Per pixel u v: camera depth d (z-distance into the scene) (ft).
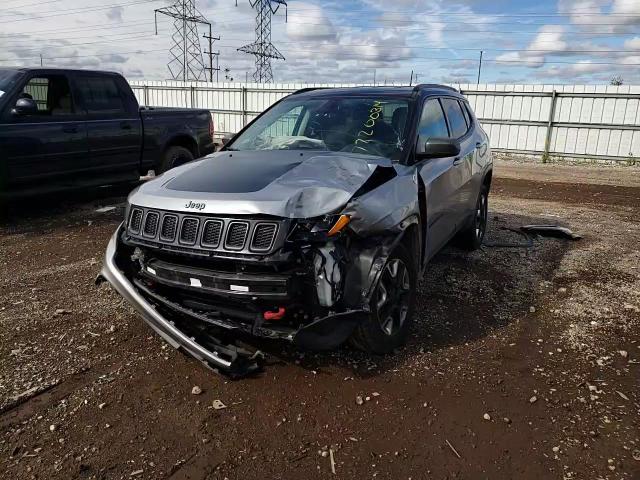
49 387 10.37
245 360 10.14
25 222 23.81
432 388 10.52
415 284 12.55
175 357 11.62
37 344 12.10
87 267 17.57
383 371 11.10
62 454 8.52
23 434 8.98
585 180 42.57
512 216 27.37
